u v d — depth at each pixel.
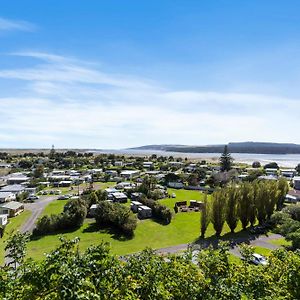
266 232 51.22
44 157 192.62
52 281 7.87
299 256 13.91
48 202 75.94
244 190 53.12
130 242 46.88
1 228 48.22
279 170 131.38
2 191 84.12
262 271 12.75
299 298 12.03
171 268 10.47
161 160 173.50
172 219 59.75
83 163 156.00
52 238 48.59
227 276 11.62
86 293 7.29
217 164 154.38
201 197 79.69
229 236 49.41
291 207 55.78
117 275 8.88
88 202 64.88
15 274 8.48
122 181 106.00
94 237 49.25
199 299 10.20
